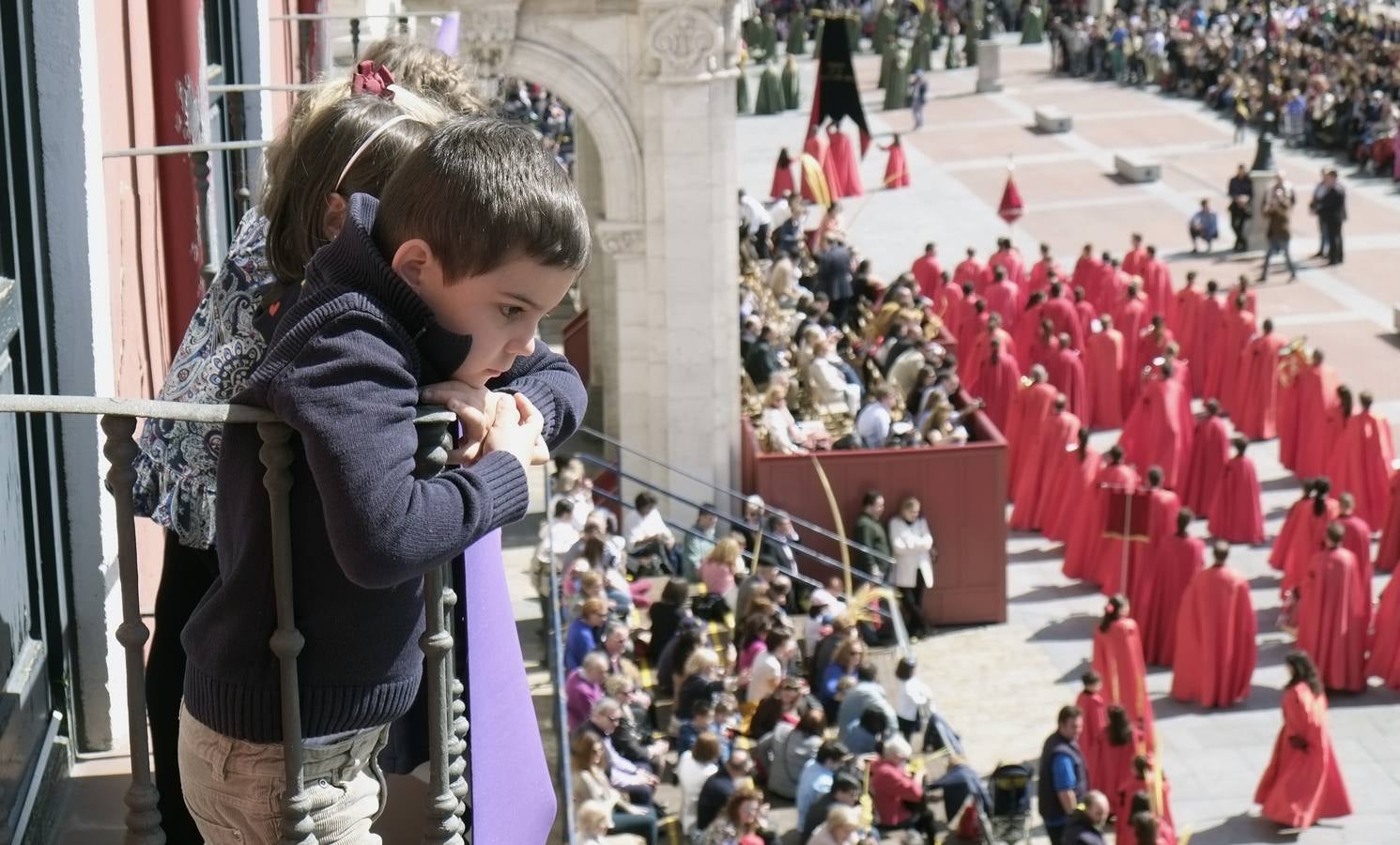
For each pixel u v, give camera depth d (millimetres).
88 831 4273
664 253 20062
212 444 3127
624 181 19859
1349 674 19594
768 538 18812
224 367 3092
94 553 4648
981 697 19219
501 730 3297
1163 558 20422
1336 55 51781
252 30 8555
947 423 21312
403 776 4090
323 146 3002
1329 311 33406
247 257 3174
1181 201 41562
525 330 2656
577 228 2580
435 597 2877
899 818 14586
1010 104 52969
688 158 19688
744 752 13664
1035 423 24703
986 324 27516
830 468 20641
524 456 2750
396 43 3797
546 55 19203
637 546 18734
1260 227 37219
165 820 3547
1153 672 20422
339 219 3006
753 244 29469
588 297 24172
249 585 2682
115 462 2631
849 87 30797
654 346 20422
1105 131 48844
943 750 15797
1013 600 21781
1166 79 53969
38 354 4594
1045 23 62906
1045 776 14945
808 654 17750
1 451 4090
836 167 40562
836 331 24734
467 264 2516
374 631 2721
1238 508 23531
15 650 4184
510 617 3395
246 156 7629
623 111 19562
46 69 4617
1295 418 25797
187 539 3213
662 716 15750
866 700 15203
